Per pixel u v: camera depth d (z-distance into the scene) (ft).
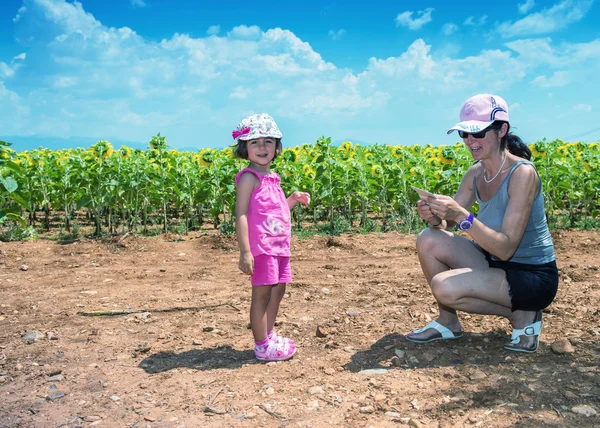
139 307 15.57
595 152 41.52
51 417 8.77
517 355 10.66
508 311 10.93
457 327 11.82
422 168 31.50
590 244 23.59
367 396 9.12
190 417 8.62
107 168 29.19
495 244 10.01
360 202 33.50
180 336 12.96
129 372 10.69
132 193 30.71
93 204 29.94
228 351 11.87
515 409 8.32
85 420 8.63
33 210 34.83
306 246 25.16
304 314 14.57
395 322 13.41
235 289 17.74
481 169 11.38
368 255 23.18
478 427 7.84
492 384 9.27
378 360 10.86
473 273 10.58
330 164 30.83
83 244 25.46
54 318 14.51
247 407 8.92
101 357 11.57
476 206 29.71
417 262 21.43
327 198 31.45
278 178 11.32
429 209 10.89
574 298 14.75
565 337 11.59
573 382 9.21
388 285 17.47
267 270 10.73
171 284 18.61
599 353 10.52
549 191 35.17
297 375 10.28
